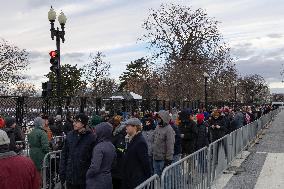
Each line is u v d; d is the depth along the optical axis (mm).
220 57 48562
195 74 43594
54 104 16719
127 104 21312
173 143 8805
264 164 14422
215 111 14320
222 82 52562
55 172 9242
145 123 10430
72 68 46062
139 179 6496
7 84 45562
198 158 8516
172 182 6426
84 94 54656
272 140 24625
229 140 13438
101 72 61688
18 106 14727
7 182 4098
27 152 10633
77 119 6719
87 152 6672
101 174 6027
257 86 106688
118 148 7043
